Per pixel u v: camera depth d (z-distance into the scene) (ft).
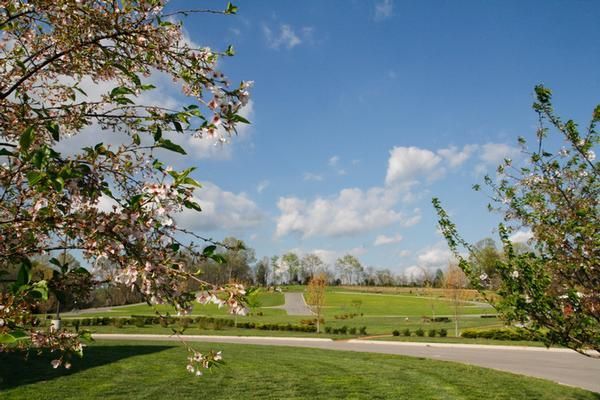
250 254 236.22
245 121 6.86
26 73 7.81
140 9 7.18
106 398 29.94
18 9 7.22
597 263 16.07
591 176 18.08
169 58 7.24
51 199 6.22
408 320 158.71
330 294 306.14
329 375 40.50
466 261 19.93
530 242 18.48
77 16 6.90
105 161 6.70
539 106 18.72
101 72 7.77
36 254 6.43
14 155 6.19
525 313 17.67
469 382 37.83
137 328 110.22
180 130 7.23
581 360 56.65
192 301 6.56
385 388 35.19
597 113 17.58
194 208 6.41
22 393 30.07
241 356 52.03
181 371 40.55
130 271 6.08
